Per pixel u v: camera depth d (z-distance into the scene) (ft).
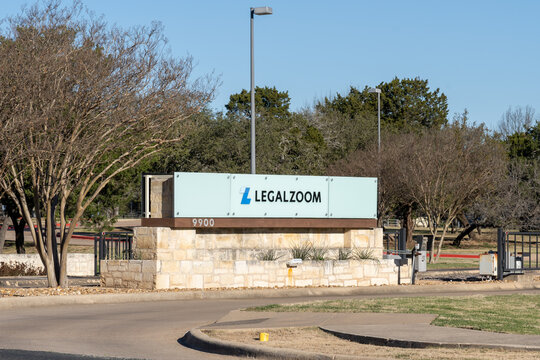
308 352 33.06
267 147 182.91
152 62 68.13
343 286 72.08
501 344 33.58
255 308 51.13
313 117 242.99
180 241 66.95
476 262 130.21
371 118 246.06
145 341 40.24
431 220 143.64
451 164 141.08
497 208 182.39
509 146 224.74
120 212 145.28
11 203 125.80
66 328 45.29
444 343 34.06
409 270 76.64
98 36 66.90
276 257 72.38
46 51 62.85
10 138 58.75
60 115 63.31
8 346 37.42
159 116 69.97
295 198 72.69
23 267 96.78
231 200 69.36
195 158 180.34
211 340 37.11
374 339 36.04
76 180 69.31
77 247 163.53
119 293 62.34
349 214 75.10
